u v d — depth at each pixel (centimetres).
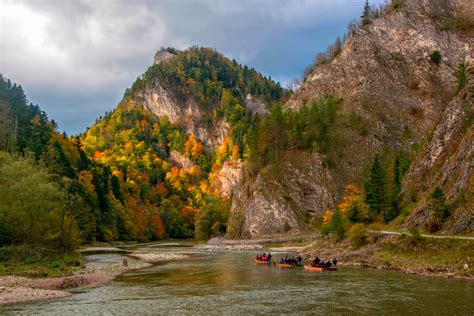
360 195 12225
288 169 15800
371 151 16412
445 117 9856
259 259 7725
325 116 17275
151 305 3800
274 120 17188
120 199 17962
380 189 9544
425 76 18950
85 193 13112
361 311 3431
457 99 9775
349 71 19962
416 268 5553
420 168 9844
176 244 15650
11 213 6769
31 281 5100
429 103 17850
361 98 18475
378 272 5706
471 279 4822
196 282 5216
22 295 4262
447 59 19300
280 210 14612
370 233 7444
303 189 15325
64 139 17175
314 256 8181
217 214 16988
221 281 5278
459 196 6688
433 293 4069
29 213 7019
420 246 5969
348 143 16750
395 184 10538
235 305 3759
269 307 3653
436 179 8631
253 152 16950
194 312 3506
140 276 5850
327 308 3572
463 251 5369
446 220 6575
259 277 5588
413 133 16938
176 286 4897
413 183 9775
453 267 5216
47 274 5650
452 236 5994
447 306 3512
